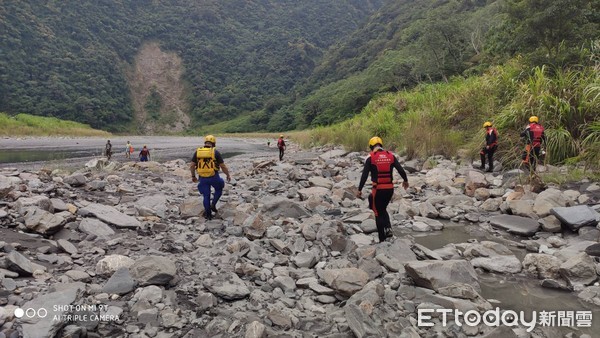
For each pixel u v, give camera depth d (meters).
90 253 5.05
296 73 139.50
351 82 77.12
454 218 7.51
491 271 5.00
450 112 15.59
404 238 5.94
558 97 11.01
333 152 17.36
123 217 6.46
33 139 38.44
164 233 6.11
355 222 7.12
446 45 41.94
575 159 9.46
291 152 25.33
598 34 13.20
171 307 3.77
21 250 4.79
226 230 6.33
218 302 3.98
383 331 3.50
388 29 101.62
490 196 8.61
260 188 10.30
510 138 11.31
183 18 153.50
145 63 132.00
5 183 7.04
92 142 39.88
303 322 3.67
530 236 6.36
